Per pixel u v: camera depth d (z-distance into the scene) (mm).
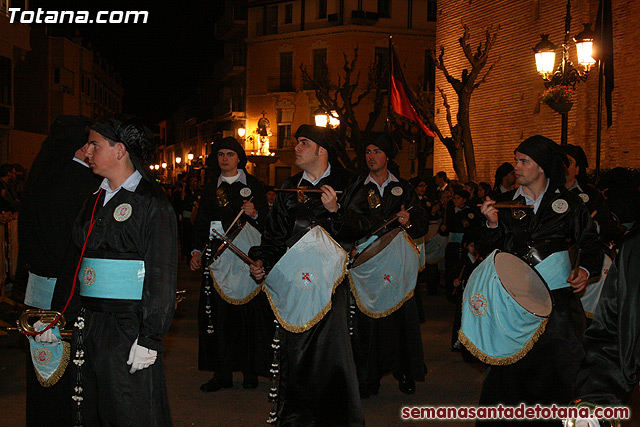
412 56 41812
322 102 33812
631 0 18078
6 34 26859
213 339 7105
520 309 4656
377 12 41781
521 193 5168
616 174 8445
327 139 5492
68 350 4387
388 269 6852
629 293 3203
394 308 6902
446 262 12500
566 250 5000
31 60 41031
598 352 3320
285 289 5184
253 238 7086
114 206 4066
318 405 5160
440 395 7000
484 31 24141
